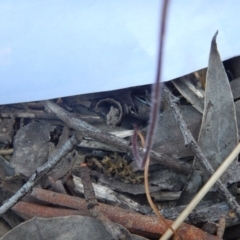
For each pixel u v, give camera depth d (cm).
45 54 26
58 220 21
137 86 28
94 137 25
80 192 23
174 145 25
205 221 22
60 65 26
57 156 22
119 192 24
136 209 23
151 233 21
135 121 27
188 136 23
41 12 26
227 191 22
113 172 25
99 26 27
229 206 22
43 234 21
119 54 27
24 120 27
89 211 21
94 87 26
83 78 26
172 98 25
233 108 24
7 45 26
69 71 26
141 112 27
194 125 26
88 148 26
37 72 26
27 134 26
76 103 28
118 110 27
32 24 26
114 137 25
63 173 24
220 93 24
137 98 28
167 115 26
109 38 27
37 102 27
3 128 27
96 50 27
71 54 26
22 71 26
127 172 25
